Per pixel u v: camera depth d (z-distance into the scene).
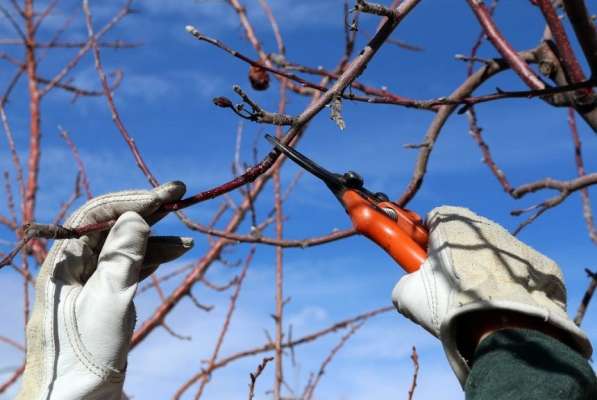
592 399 0.71
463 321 0.77
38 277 0.89
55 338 0.86
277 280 1.62
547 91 0.88
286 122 0.82
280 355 1.53
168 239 0.92
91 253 0.90
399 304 0.82
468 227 0.81
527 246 0.81
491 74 1.27
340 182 0.86
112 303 0.85
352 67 0.81
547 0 1.03
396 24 0.81
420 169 1.33
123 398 0.91
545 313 0.74
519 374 0.70
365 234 0.85
